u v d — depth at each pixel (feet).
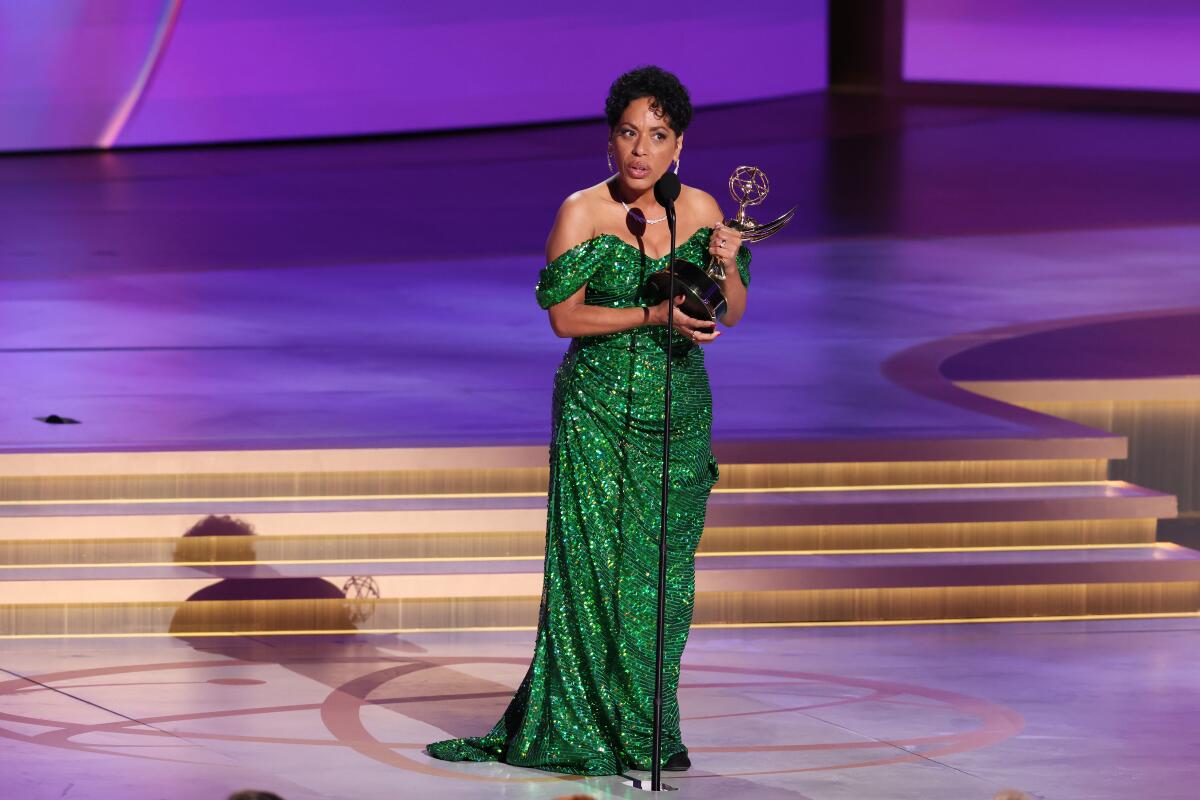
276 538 84.28
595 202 62.08
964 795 60.03
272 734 65.67
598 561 62.03
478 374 112.06
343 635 81.05
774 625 84.33
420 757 63.41
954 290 145.48
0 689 70.95
